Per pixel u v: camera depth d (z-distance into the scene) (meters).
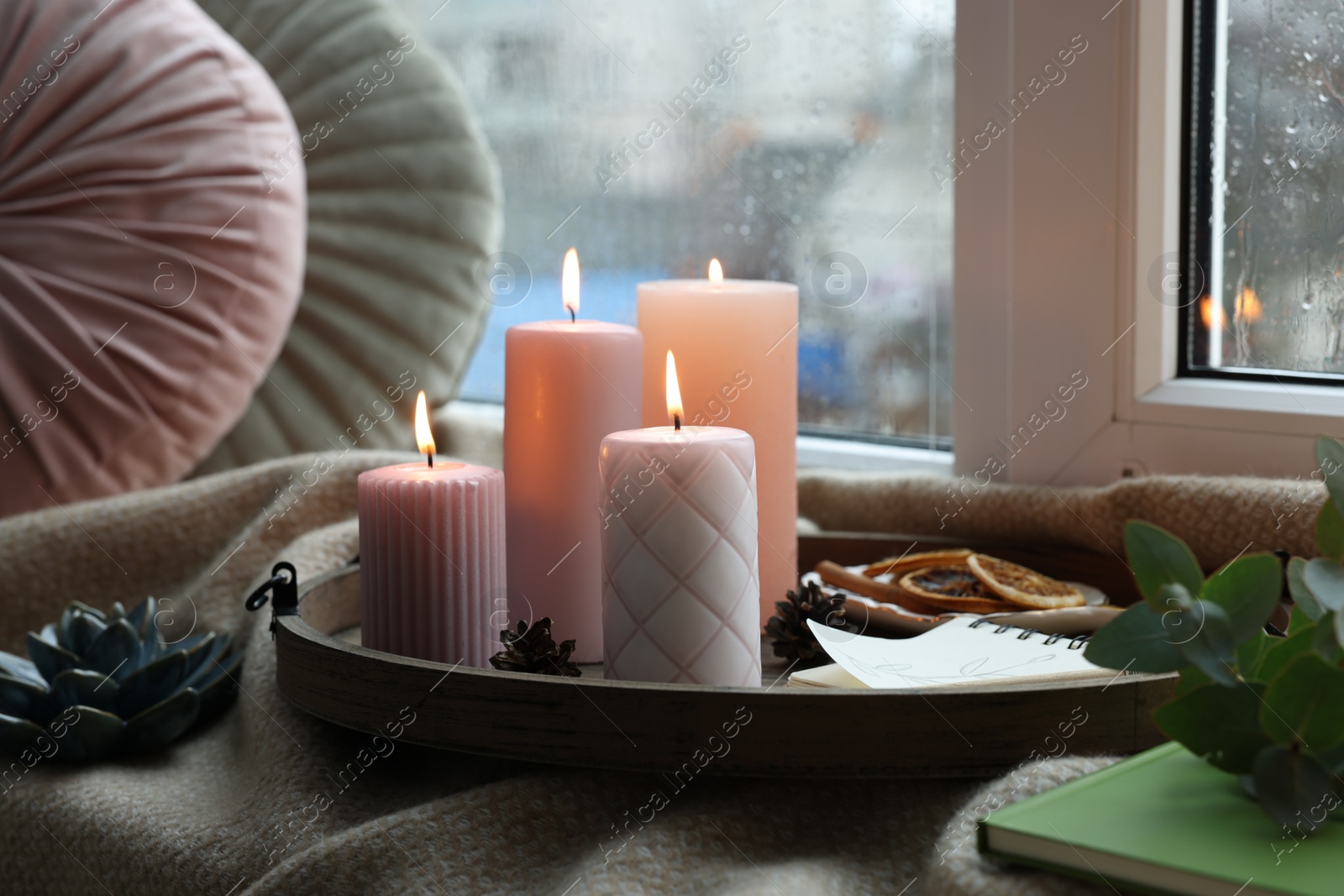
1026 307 0.79
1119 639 0.40
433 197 1.02
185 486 0.83
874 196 0.89
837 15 0.88
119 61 0.84
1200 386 0.74
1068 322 0.77
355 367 1.00
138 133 0.83
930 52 0.84
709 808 0.47
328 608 0.65
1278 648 0.40
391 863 0.45
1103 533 0.70
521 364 0.59
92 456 0.83
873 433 0.93
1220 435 0.73
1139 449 0.76
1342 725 0.37
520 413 0.60
